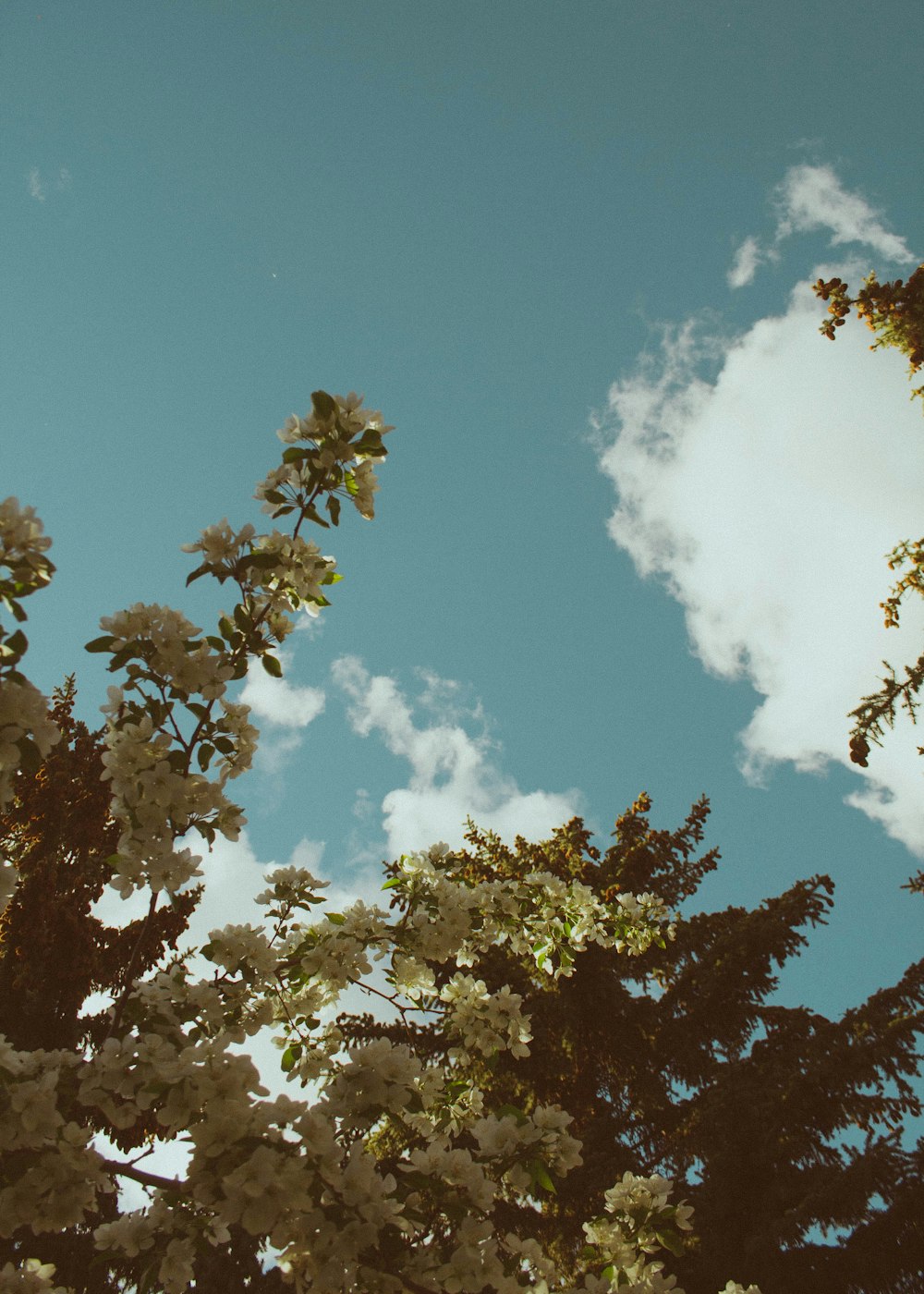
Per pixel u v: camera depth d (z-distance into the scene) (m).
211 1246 3.22
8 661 2.40
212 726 3.38
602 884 11.18
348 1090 3.18
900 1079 8.56
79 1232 6.76
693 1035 10.41
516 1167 3.32
